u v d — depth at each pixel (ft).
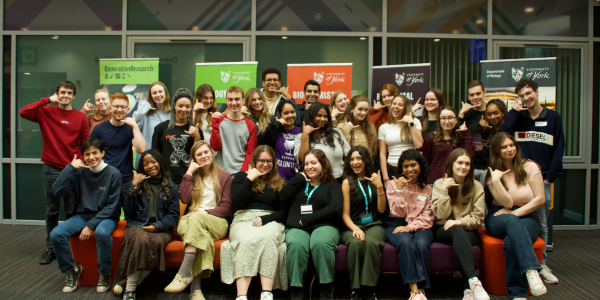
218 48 15.28
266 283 8.37
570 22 15.33
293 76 14.02
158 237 8.82
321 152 9.48
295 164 10.80
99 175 9.68
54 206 11.37
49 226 11.25
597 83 15.31
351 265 8.60
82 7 15.26
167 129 10.65
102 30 15.23
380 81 14.07
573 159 15.30
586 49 15.28
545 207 10.41
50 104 15.26
